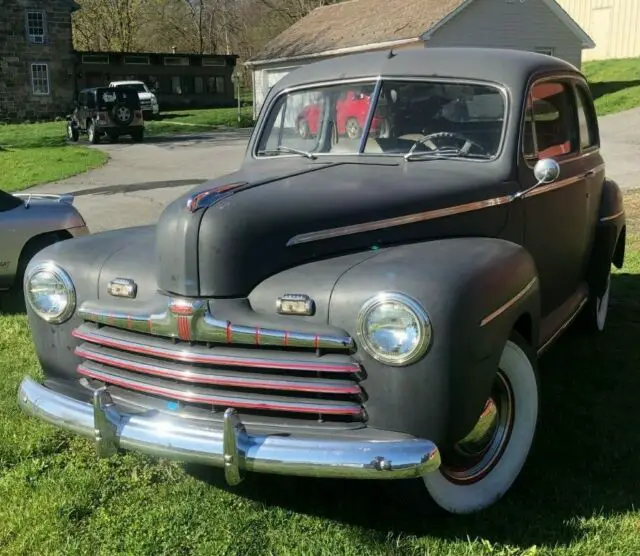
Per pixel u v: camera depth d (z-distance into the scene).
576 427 3.89
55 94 37.78
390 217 3.10
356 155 3.84
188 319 2.80
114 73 39.34
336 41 28.41
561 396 4.30
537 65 3.96
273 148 4.22
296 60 29.69
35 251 6.48
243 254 2.81
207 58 41.62
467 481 3.08
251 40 55.31
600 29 34.31
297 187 3.21
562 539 2.90
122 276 3.12
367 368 2.65
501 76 3.74
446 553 2.84
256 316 2.76
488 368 2.75
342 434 2.64
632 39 33.16
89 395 3.14
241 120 31.98
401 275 2.67
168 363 2.89
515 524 3.00
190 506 3.22
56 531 3.05
